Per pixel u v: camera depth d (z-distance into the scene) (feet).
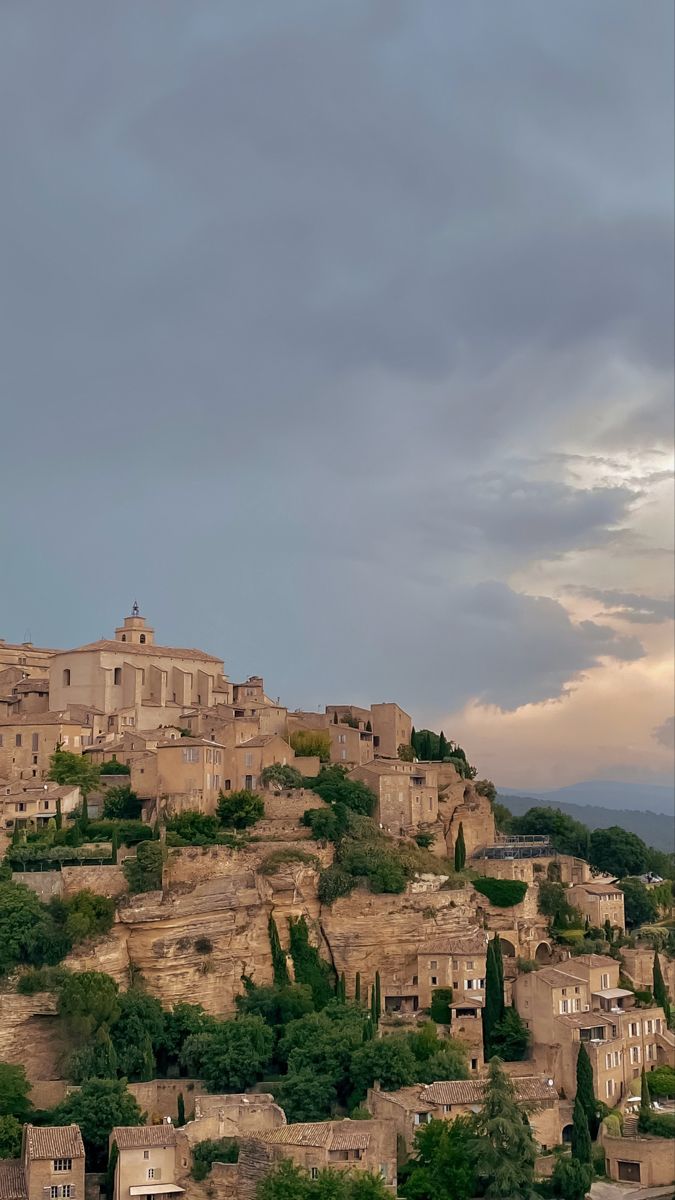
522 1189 604.90
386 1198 570.05
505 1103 621.72
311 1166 603.26
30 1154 599.98
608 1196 628.28
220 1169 612.29
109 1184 614.34
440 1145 613.11
